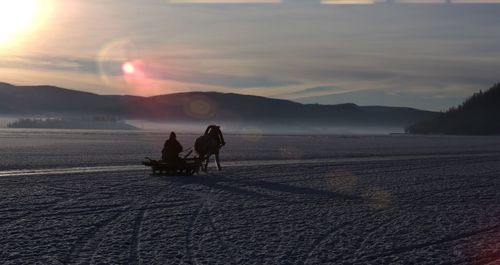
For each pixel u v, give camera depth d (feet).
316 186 64.44
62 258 29.68
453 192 60.95
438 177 78.18
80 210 44.83
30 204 47.29
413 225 40.91
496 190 63.26
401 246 34.04
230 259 30.14
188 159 76.13
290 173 80.28
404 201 53.31
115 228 37.91
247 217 42.96
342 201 52.60
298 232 37.58
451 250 33.22
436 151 159.43
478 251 32.99
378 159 116.78
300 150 150.00
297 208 47.80
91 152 127.44
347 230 38.63
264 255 31.19
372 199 54.34
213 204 49.14
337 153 136.67
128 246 32.83
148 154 121.39
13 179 66.80
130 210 45.24
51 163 92.38
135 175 73.77
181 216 42.91
